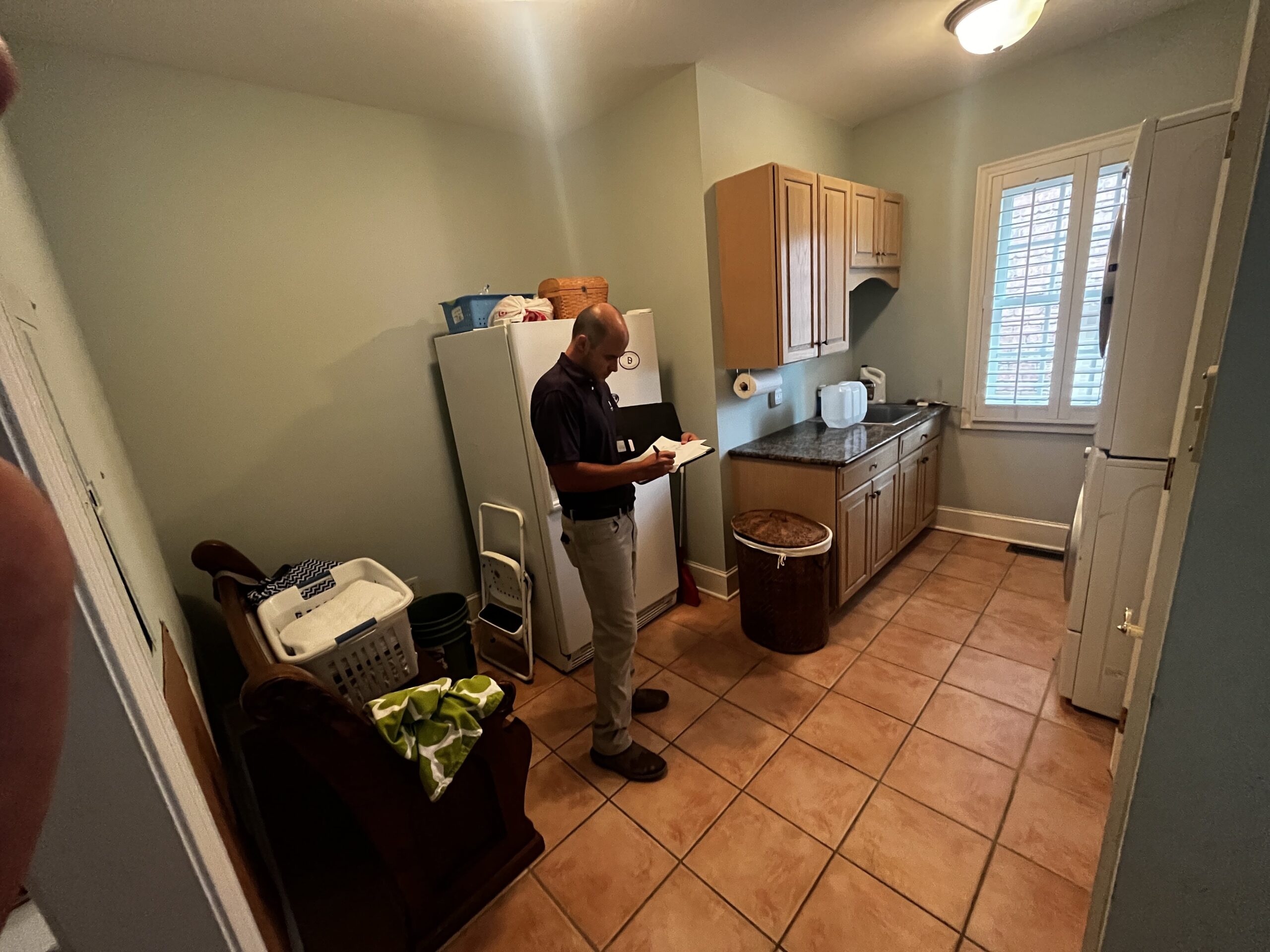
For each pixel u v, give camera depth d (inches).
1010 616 91.3
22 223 44.8
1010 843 53.2
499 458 85.0
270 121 73.5
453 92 81.4
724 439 100.7
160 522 70.0
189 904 24.5
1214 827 21.5
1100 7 79.4
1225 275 20.5
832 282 98.5
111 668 21.3
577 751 71.2
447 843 49.2
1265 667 19.1
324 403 82.4
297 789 70.8
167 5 54.8
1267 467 17.8
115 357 65.0
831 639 90.0
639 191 96.0
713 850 55.5
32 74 57.7
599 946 47.9
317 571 71.8
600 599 61.8
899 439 104.7
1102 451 61.4
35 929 22.3
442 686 47.6
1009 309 107.8
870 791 60.5
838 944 46.2
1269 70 17.1
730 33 74.3
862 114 112.0
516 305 82.0
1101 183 92.7
